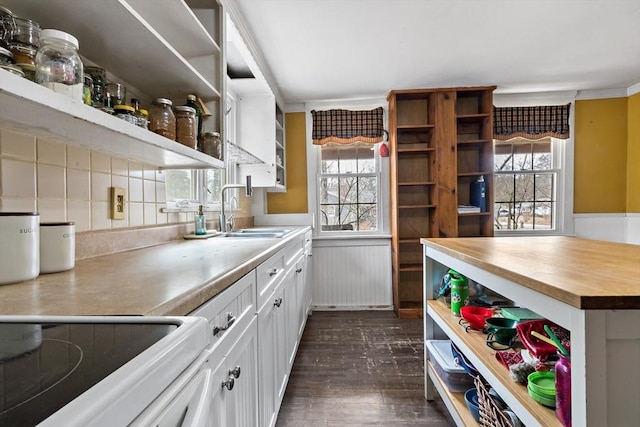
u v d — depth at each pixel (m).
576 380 0.66
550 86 3.36
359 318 3.22
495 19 2.12
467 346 1.28
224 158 1.62
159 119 1.26
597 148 3.53
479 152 3.47
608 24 2.19
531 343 1.08
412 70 2.88
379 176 3.61
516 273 0.86
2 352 0.43
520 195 3.62
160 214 1.70
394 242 3.39
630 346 0.64
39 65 0.71
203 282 0.77
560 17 2.11
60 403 0.32
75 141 1.03
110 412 0.32
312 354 2.39
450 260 1.47
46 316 0.54
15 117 0.73
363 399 1.81
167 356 0.43
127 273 0.89
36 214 0.84
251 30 2.18
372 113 3.54
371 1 1.90
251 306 1.14
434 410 1.71
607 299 0.63
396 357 2.33
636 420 0.64
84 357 0.41
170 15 1.27
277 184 3.06
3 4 0.84
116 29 1.00
